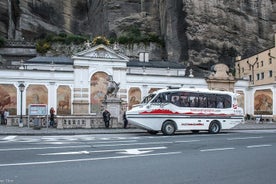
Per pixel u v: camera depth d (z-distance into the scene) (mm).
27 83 50062
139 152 14352
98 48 53312
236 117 28828
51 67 57906
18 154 13461
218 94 28219
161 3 84250
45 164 11141
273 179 9180
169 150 15133
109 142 18766
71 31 99312
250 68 66375
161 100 25891
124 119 32062
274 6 75125
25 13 89250
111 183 8453
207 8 71688
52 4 95500
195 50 70438
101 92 52969
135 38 82562
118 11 89438
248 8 73625
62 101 51469
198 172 10008
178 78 56469
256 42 73438
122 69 54000
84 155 13320
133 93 54312
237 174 9789
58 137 22875
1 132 26297
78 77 52250
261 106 53094
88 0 104938
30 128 31531
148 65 63031
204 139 20891
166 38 78562
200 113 27078
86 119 32188
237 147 16453
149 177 9227
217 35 71562
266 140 20203
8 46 78875
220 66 58000
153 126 25391
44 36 90750
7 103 49000
